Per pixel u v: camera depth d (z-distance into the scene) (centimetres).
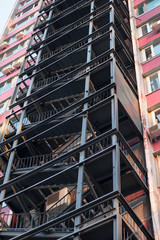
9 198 1670
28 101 2239
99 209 1505
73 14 2653
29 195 1834
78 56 2248
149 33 2628
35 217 1831
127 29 2681
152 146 1864
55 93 2095
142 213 1588
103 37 2183
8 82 3622
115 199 1288
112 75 1811
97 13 2584
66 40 2527
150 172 1673
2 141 2025
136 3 3014
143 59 2452
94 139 1552
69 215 1346
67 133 1877
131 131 1869
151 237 1408
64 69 2339
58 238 1380
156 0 2945
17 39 4228
